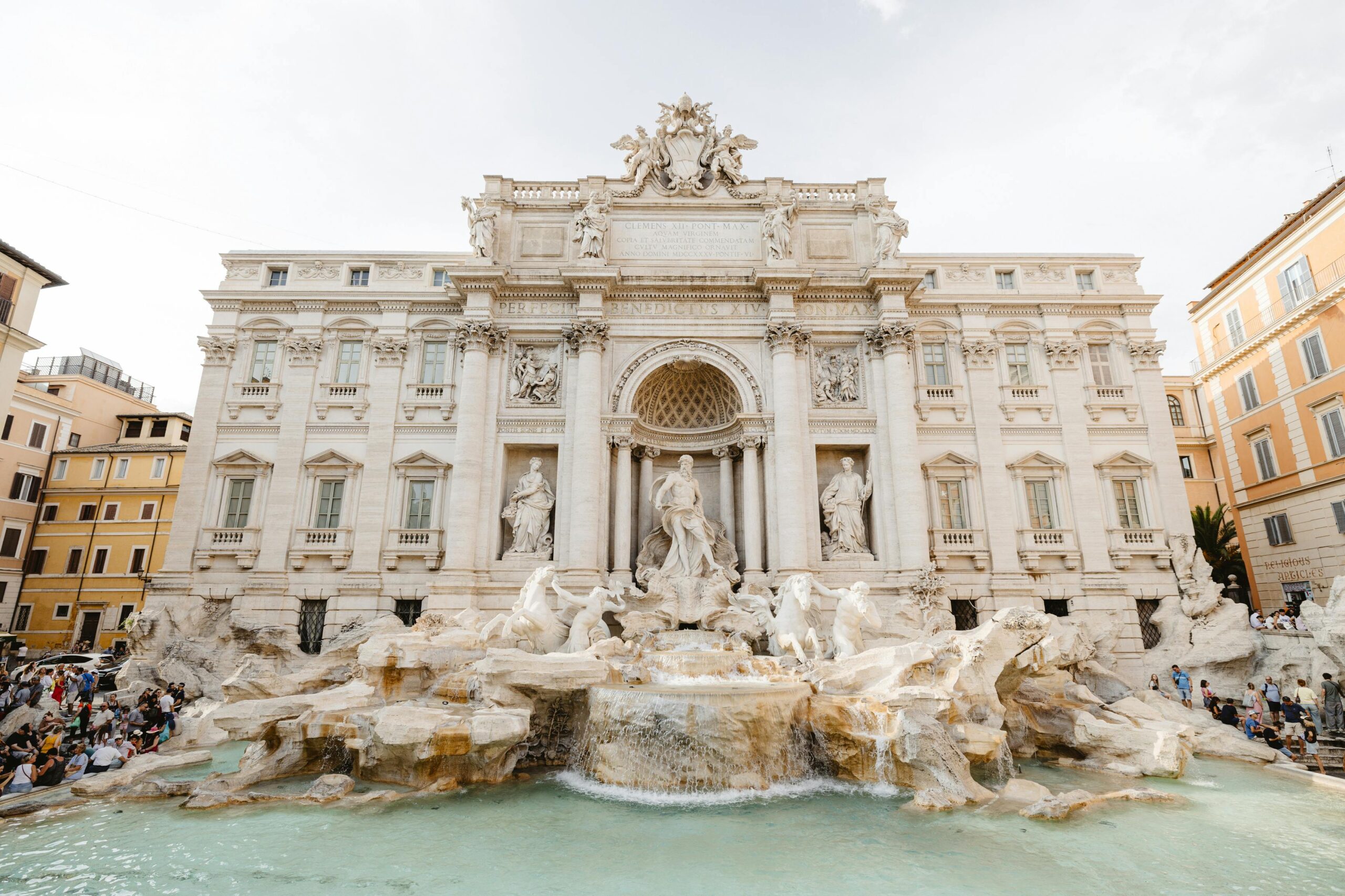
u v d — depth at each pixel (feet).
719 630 85.97
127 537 148.05
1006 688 70.74
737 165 113.09
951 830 45.70
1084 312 113.50
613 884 37.09
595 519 96.27
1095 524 104.01
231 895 35.45
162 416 164.76
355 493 103.35
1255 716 72.23
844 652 72.95
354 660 83.82
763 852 41.70
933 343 112.68
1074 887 37.04
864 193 112.78
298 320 110.52
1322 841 43.73
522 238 110.63
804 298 108.27
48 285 108.58
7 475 145.28
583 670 63.46
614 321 106.11
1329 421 109.60
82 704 70.64
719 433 108.88
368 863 39.75
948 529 103.71
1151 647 101.81
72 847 41.83
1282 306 117.19
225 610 99.55
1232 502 132.67
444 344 110.52
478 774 56.13
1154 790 54.13
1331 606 77.92
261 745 58.13
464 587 93.35
